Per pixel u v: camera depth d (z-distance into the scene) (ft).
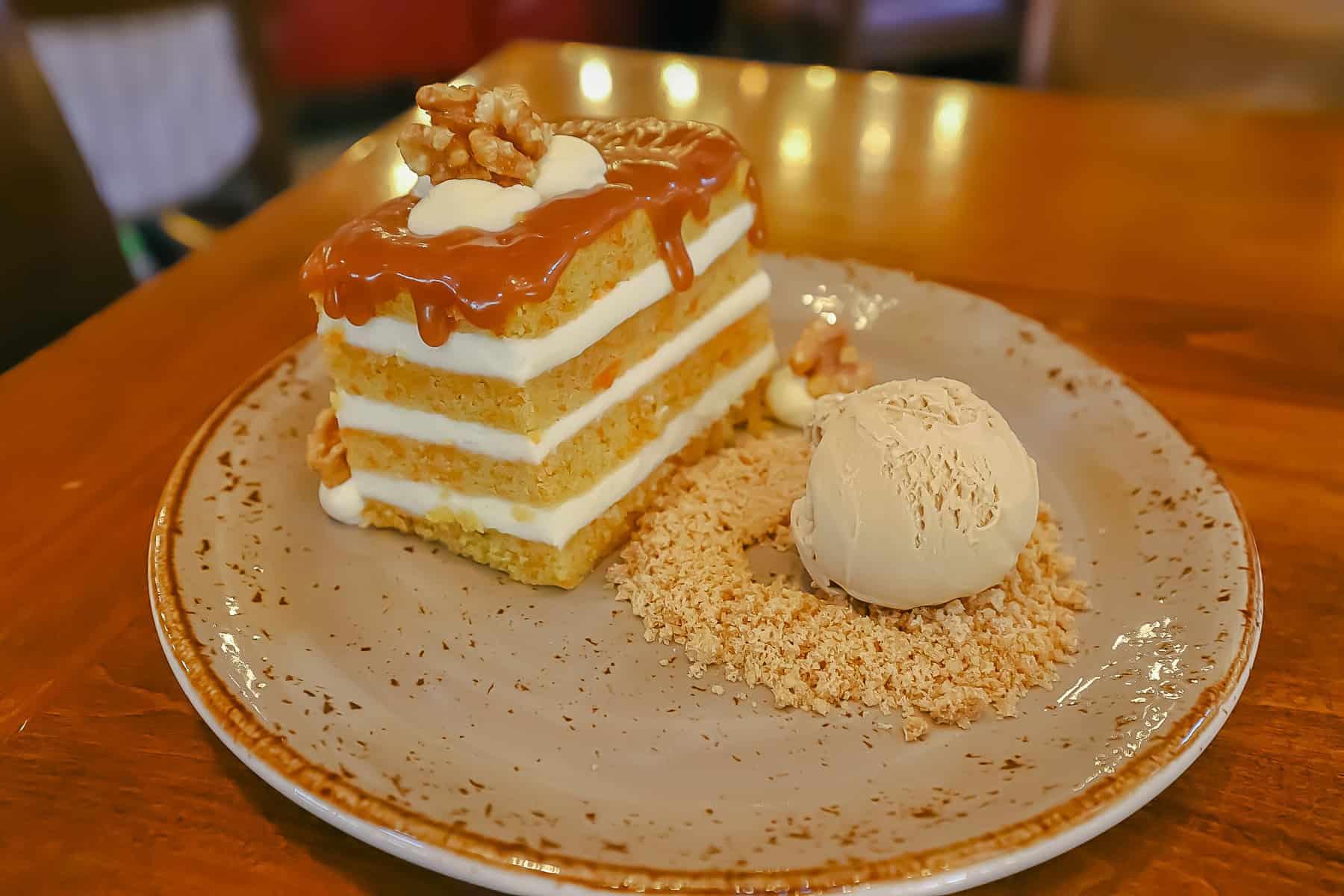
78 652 0.73
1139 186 1.38
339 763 0.60
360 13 3.02
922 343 1.06
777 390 1.01
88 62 1.90
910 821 0.58
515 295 0.72
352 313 0.78
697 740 0.68
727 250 0.94
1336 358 1.04
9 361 1.31
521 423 0.77
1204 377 1.02
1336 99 1.80
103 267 1.41
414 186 0.84
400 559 0.85
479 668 0.73
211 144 2.10
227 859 0.60
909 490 0.73
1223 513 0.79
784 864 0.54
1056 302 1.14
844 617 0.76
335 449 0.87
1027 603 0.76
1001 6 2.68
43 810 0.62
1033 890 0.57
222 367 1.06
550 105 1.57
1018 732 0.66
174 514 0.81
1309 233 1.27
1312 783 0.63
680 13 3.35
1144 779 0.58
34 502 0.88
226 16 2.05
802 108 1.57
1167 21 1.87
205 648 0.68
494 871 0.54
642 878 0.53
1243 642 0.67
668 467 0.93
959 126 1.52
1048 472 0.90
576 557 0.83
